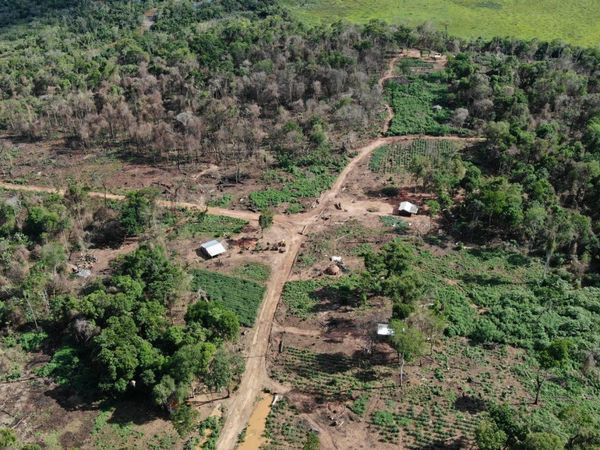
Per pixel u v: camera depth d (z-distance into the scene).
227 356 86.31
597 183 129.62
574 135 158.38
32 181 149.00
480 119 163.00
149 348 87.00
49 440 80.12
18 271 108.25
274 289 108.94
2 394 87.38
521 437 72.50
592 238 116.38
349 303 104.19
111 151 163.25
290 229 126.56
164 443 79.81
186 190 141.25
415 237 122.25
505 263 114.69
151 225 125.06
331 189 141.75
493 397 85.00
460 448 77.81
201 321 92.62
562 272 110.88
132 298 96.81
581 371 88.62
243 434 81.38
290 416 83.88
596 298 104.12
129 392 86.50
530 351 93.00
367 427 81.56
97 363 86.62
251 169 150.75
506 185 127.50
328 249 119.44
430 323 89.31
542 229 117.44
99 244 123.50
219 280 110.25
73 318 95.50
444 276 110.69
